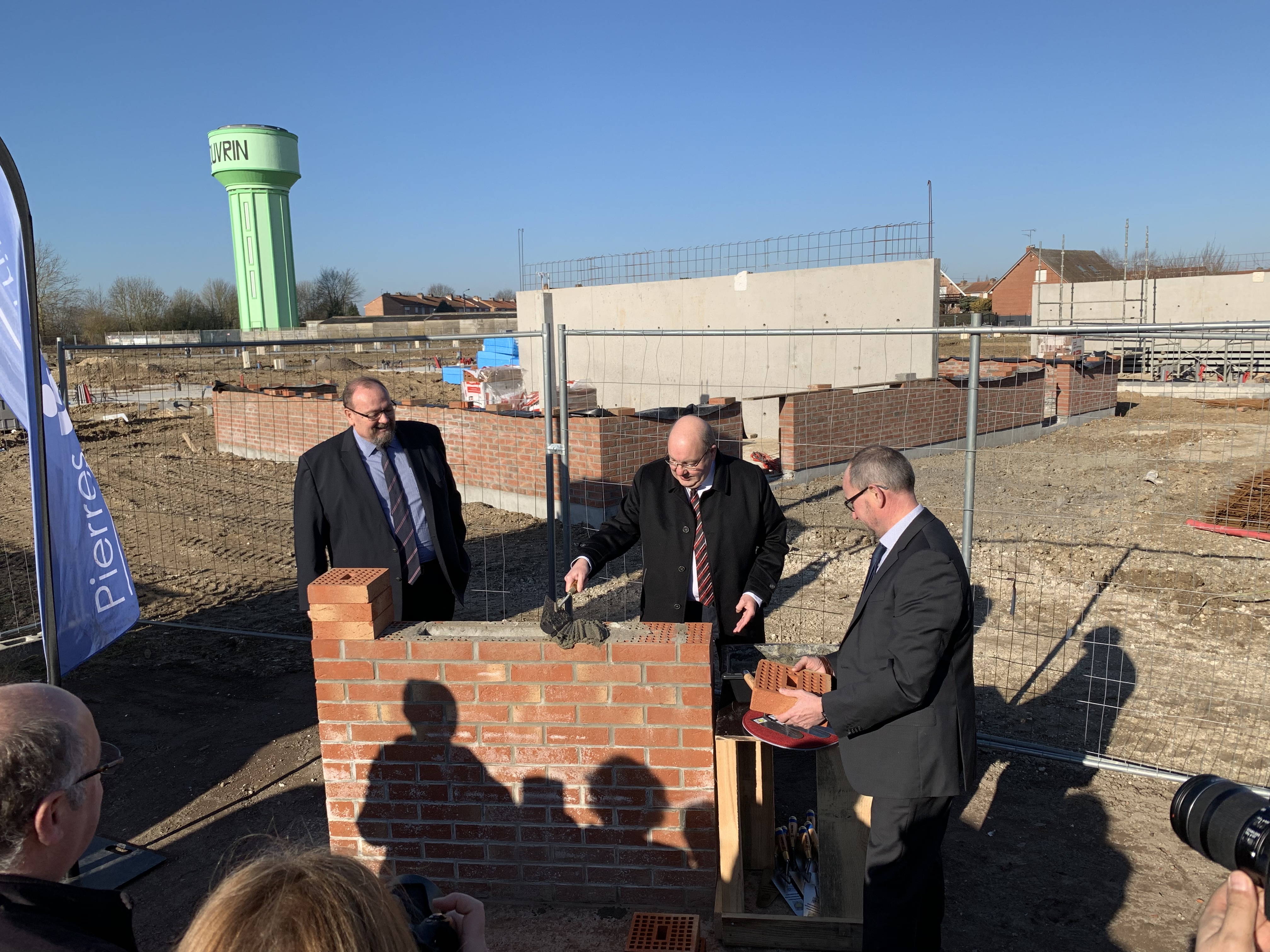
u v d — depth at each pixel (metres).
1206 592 7.20
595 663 3.23
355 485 4.37
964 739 2.80
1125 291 29.66
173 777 4.64
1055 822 4.06
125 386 26.84
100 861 3.90
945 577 2.67
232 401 14.87
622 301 17.53
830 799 3.21
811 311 15.03
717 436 3.96
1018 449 14.51
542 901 3.43
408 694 3.34
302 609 4.32
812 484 11.91
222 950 1.17
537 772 3.34
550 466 6.11
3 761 1.40
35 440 3.42
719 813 3.23
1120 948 3.24
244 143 50.81
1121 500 10.57
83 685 5.79
